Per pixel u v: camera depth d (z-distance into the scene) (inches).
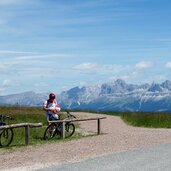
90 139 997.2
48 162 655.8
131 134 1127.6
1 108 2351.1
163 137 1032.8
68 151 784.9
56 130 1026.1
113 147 836.0
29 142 909.8
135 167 593.0
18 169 594.9
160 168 584.1
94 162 641.6
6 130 903.7
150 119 1696.6
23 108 2487.7
